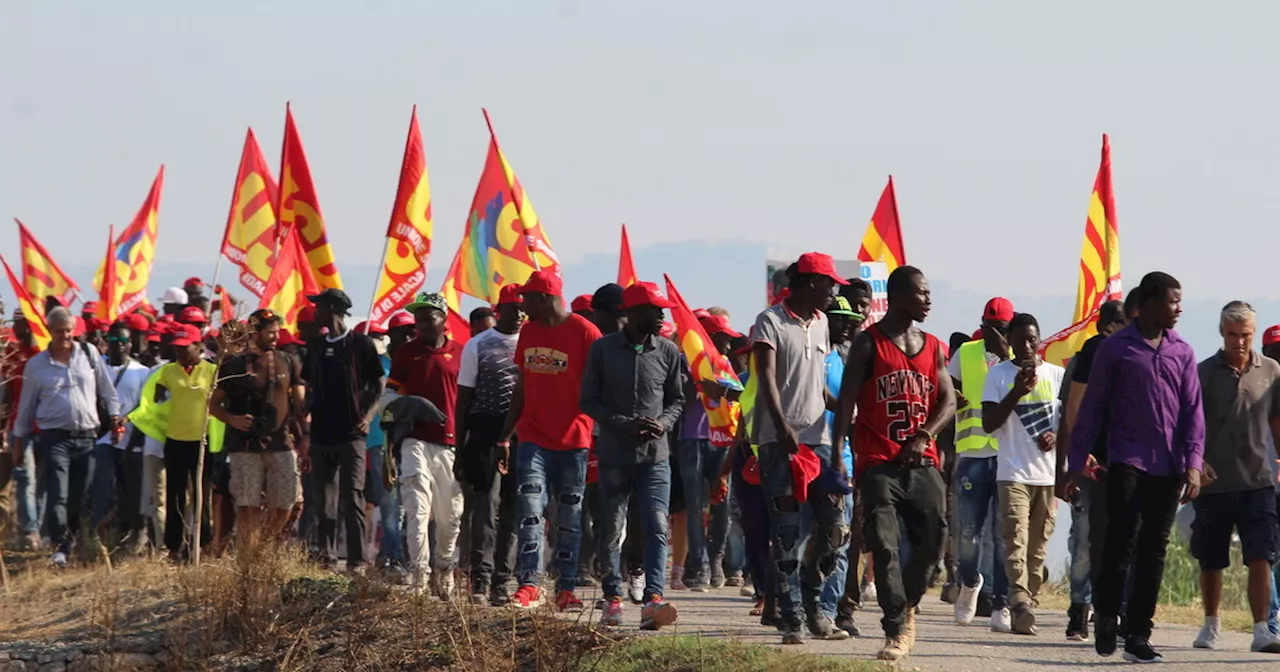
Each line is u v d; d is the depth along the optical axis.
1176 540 58.94
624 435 34.56
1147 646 32.78
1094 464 33.66
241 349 47.84
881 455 31.12
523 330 37.28
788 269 33.56
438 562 40.81
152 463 53.94
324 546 46.12
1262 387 34.91
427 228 55.53
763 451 33.19
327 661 35.22
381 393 46.09
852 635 36.12
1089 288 53.03
